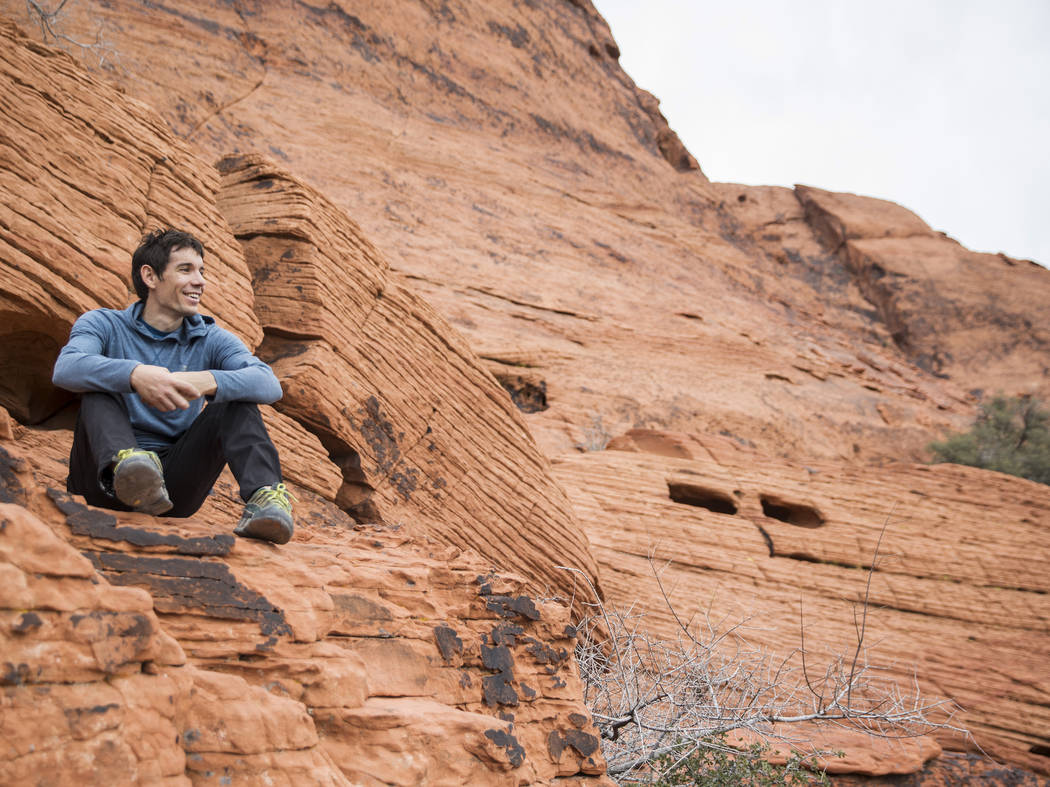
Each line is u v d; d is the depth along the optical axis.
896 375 27.97
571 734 3.96
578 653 5.84
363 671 3.04
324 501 5.87
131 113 5.62
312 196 6.42
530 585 4.40
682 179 35.62
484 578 4.09
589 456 11.05
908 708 8.62
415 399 6.69
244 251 6.35
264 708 2.51
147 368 2.76
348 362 6.24
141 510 2.78
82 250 4.87
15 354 4.82
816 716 5.88
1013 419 23.86
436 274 19.11
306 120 21.19
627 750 5.19
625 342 20.19
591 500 10.17
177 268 3.14
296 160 19.73
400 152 22.88
